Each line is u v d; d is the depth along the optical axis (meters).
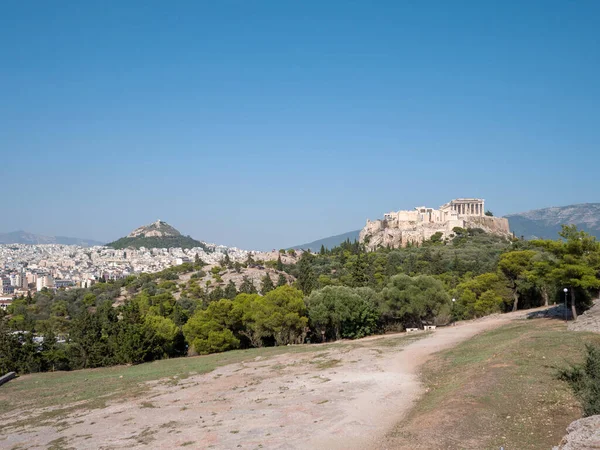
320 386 36.31
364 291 82.50
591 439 17.09
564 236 55.16
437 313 78.31
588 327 44.22
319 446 23.52
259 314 71.19
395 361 44.19
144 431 29.09
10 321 128.88
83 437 29.31
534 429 22.41
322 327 75.25
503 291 90.94
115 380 51.12
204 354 70.50
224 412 31.52
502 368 32.22
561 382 27.75
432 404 28.05
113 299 177.25
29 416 37.59
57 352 72.62
